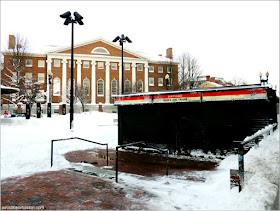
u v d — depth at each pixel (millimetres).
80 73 47688
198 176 7375
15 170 7633
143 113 12336
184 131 10898
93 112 32156
